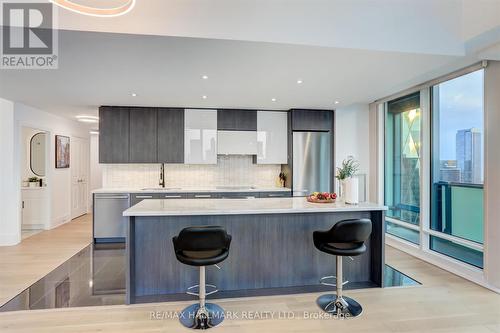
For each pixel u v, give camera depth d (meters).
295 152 5.22
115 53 2.61
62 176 6.19
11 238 4.61
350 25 2.56
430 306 2.63
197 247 2.22
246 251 2.99
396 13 2.63
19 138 4.69
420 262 3.88
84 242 4.78
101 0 2.22
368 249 3.24
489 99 3.01
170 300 2.72
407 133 4.56
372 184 5.27
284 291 2.94
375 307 2.61
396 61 2.87
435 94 3.99
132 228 2.73
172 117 5.12
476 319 2.41
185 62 2.85
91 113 5.60
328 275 3.15
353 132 5.35
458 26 2.74
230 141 5.25
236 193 5.02
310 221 3.10
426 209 4.04
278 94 4.17
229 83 3.59
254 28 2.40
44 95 4.18
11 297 2.79
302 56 2.72
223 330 2.23
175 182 5.46
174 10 2.29
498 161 2.92
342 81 3.54
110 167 5.33
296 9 2.46
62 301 2.70
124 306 2.61
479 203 3.35
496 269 2.94
